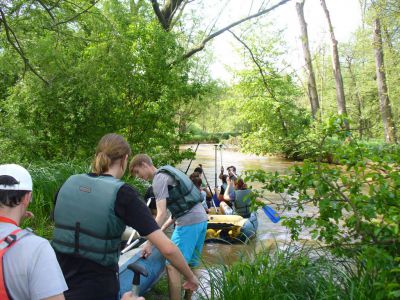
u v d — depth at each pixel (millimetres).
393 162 3215
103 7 10703
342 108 22641
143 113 10570
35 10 7164
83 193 2291
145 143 10852
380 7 17844
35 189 6812
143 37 10758
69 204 2295
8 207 1698
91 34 9703
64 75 8914
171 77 10930
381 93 22266
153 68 10734
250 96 23109
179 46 11352
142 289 3793
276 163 24172
